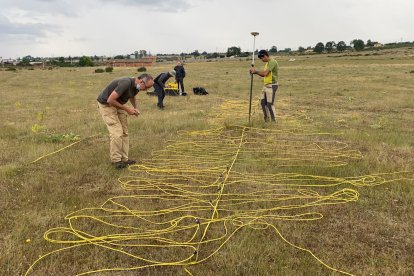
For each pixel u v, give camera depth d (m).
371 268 3.92
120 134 6.80
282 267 3.92
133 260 4.07
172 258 4.09
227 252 4.17
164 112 12.72
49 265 3.93
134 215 5.00
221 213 5.14
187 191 5.82
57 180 6.17
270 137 9.17
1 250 4.11
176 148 8.20
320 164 7.13
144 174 6.54
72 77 35.78
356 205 5.40
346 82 25.28
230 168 6.82
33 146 8.09
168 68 53.66
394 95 17.84
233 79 29.48
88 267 3.92
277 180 6.34
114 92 6.50
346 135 9.38
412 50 95.44
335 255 4.18
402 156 7.66
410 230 4.73
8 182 6.04
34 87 24.75
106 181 6.21
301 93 19.25
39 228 4.62
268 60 10.50
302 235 4.55
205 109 13.52
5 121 11.54
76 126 10.52
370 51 101.31
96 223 4.80
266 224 4.79
